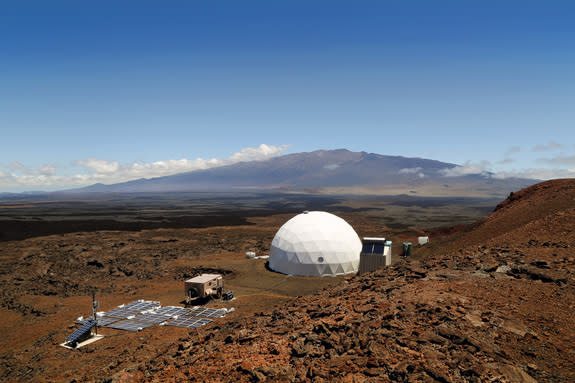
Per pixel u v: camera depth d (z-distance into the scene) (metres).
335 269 48.81
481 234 36.47
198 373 11.12
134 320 30.98
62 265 53.91
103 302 37.66
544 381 7.86
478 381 7.87
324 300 18.22
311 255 49.00
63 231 100.25
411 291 15.18
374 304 14.04
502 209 49.06
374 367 8.98
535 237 23.06
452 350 9.33
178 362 13.21
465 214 182.38
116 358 21.98
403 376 8.37
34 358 23.83
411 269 20.77
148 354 20.83
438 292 14.29
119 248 70.19
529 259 17.97
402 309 12.77
